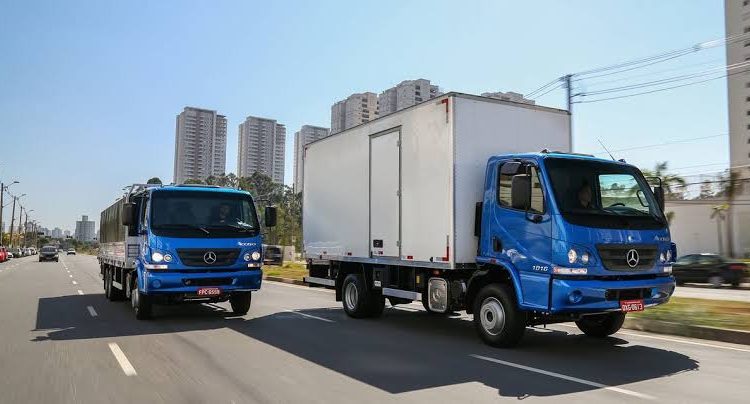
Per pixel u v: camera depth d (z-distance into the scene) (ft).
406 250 32.83
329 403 18.17
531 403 18.21
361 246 37.83
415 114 32.48
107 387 20.29
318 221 44.37
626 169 27.68
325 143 43.70
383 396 18.99
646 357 25.63
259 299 53.67
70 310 43.45
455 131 29.32
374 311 38.63
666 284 25.93
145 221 36.42
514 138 31.30
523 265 26.04
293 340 29.99
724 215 158.40
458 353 26.43
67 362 24.43
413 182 32.40
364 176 37.76
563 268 24.13
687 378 21.63
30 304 47.75
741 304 43.68
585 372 22.56
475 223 29.43
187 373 22.35
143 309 37.40
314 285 45.19
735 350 27.48
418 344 28.86
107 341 29.58
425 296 32.81
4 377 21.79
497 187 28.09
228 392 19.53
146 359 25.02
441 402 18.29
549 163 25.96
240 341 29.63
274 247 122.42
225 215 37.58
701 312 36.14
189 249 35.40
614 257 24.76
